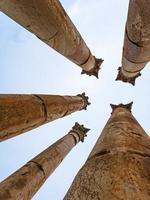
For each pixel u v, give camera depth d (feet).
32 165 35.14
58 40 32.24
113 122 23.63
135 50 27.63
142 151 15.10
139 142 16.81
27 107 24.00
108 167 13.38
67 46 35.09
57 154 42.06
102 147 16.84
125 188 11.60
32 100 26.32
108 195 11.55
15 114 21.80
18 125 22.13
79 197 12.42
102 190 11.98
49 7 26.81
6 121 20.63
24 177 31.55
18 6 24.90
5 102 21.57
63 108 35.47
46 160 37.68
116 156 14.26
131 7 22.13
